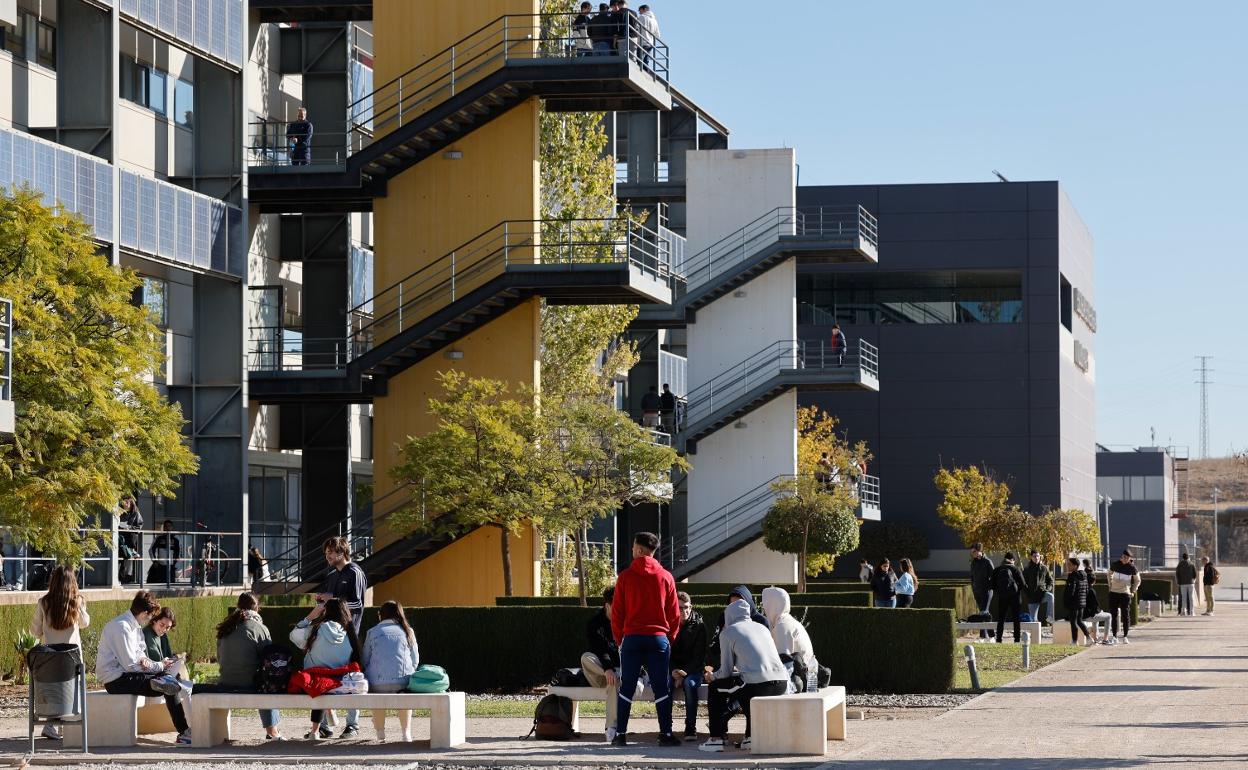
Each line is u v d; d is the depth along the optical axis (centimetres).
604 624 1758
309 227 4225
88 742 1655
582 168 4544
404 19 3916
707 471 5519
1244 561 18675
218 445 3531
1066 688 2316
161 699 1744
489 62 3850
